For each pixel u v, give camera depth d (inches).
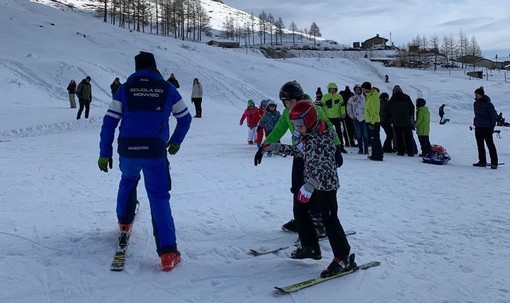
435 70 2982.3
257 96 1208.8
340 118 453.1
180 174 305.9
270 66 1612.9
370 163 384.2
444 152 404.5
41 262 146.9
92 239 169.3
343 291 132.5
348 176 315.9
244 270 146.9
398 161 409.4
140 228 185.3
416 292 132.7
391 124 488.7
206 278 139.6
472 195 261.3
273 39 4768.7
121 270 142.3
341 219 206.8
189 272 143.3
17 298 122.4
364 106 424.5
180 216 205.6
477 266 152.3
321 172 137.0
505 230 192.1
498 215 216.2
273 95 1284.4
